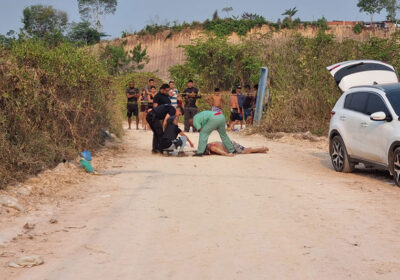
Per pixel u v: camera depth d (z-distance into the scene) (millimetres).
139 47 58344
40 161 9062
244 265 4547
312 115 18922
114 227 5922
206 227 5879
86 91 12203
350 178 9797
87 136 12766
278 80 20734
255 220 6195
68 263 4641
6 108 8641
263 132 18938
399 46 20219
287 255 4816
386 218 6293
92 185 8734
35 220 6277
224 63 31688
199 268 4484
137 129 23172
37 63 10375
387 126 9078
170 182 9031
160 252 4965
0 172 7785
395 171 8836
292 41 22125
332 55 20281
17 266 4527
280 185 8711
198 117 12992
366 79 13016
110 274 4348
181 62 68250
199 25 72062
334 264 4535
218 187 8500
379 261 4602
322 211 6672
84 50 12883
